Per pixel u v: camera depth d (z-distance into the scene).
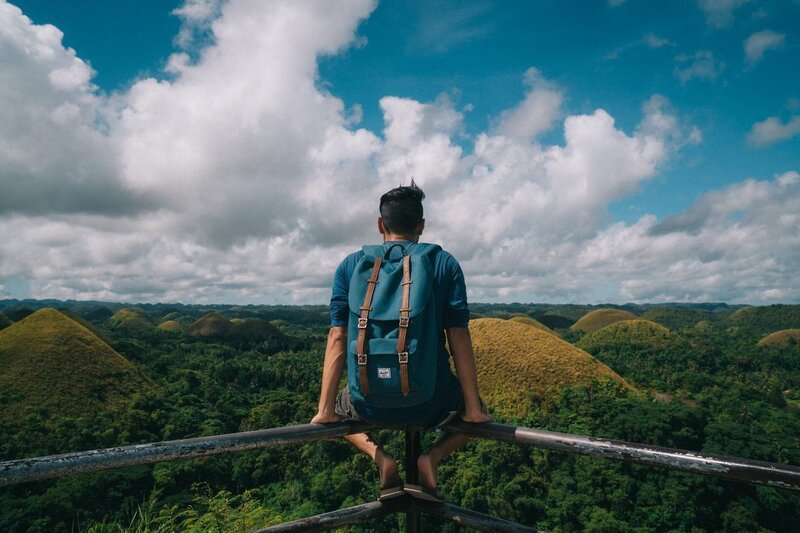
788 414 61.28
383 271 1.53
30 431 47.22
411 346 1.40
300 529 1.41
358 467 36.31
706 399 64.81
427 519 28.48
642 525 33.53
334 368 1.60
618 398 54.12
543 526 33.97
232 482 37.22
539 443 1.33
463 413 1.56
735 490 35.50
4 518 27.05
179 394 62.53
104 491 31.36
